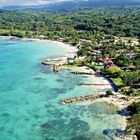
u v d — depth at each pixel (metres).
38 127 91.00
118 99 115.69
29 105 110.19
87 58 192.00
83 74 157.62
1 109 105.62
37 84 139.25
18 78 151.38
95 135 85.06
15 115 100.31
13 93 124.81
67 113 102.25
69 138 83.62
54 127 90.81
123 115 99.94
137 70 160.12
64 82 142.50
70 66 175.38
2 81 144.75
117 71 152.12
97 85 137.12
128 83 133.50
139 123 84.50
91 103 111.94
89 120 95.88
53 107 108.19
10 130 88.88
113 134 85.38
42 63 191.25
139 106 100.38
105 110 104.62
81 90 129.62
